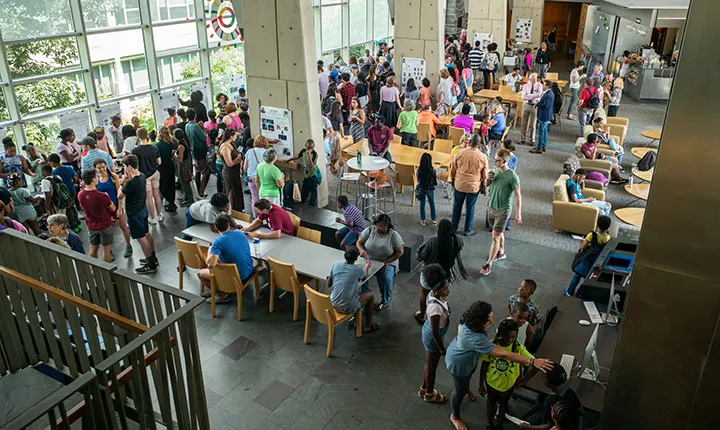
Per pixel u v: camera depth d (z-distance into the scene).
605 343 4.86
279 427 4.96
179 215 9.27
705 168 2.71
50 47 9.69
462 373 4.54
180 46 12.22
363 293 6.05
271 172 7.93
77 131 10.06
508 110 14.75
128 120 11.38
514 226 8.85
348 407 5.19
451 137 11.53
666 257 2.96
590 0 21.91
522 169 11.38
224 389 5.41
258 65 9.20
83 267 4.06
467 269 7.53
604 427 3.48
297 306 6.43
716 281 2.85
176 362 3.52
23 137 9.50
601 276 5.71
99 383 2.96
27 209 7.52
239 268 6.33
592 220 8.18
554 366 4.16
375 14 19.48
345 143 10.62
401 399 5.29
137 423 4.01
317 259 6.46
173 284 7.23
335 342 6.09
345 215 6.93
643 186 8.94
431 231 8.65
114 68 10.90
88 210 6.89
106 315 3.42
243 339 6.15
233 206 9.14
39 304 4.07
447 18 23.61
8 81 9.08
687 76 2.64
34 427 3.70
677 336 3.07
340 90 13.30
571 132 13.91
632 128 14.16
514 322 4.34
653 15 14.71
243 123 10.02
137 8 11.02
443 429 4.93
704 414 3.13
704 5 2.52
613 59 19.02
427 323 4.91
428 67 14.02
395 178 9.48
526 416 4.81
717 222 2.76
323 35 17.11
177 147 9.20
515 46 22.45
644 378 3.25
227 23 12.86
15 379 4.12
